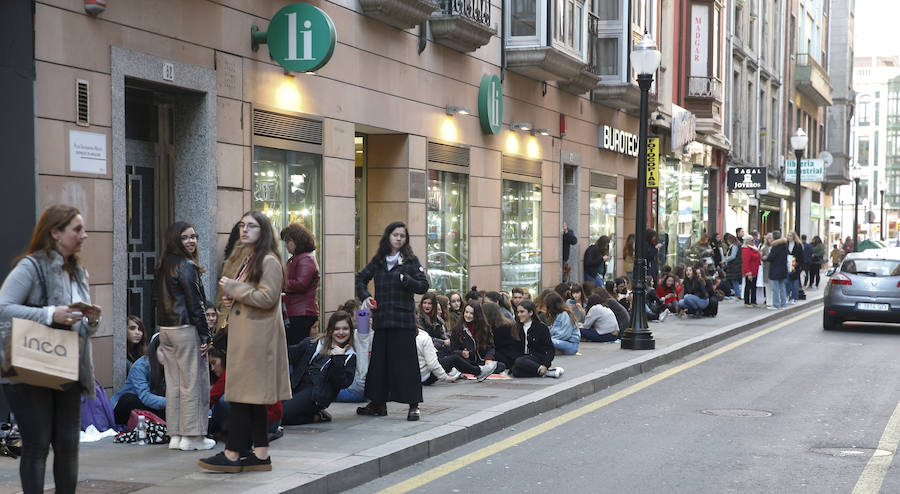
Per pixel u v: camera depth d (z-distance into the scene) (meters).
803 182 50.22
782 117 44.53
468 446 8.04
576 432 8.66
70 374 4.90
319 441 7.53
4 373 4.80
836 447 7.95
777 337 17.94
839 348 15.97
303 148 12.20
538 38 17.98
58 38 8.38
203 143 10.34
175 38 9.88
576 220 22.39
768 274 24.05
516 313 12.84
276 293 6.34
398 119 14.52
